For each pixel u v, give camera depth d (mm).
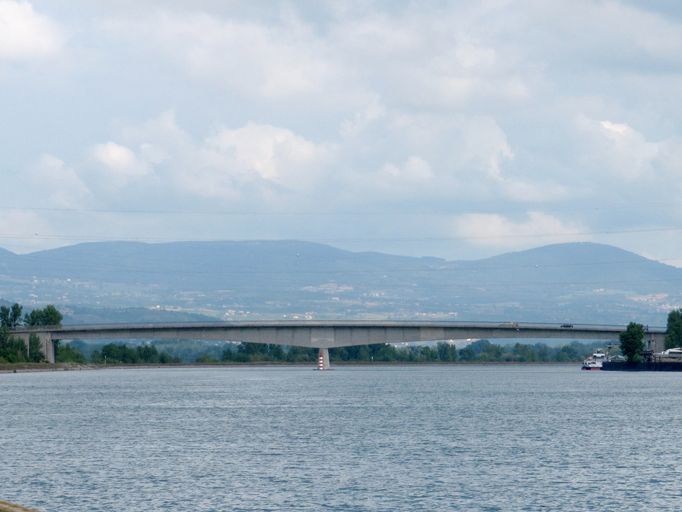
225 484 171750
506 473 182625
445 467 189750
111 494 162875
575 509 151375
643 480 174875
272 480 175750
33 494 163125
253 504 155250
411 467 189875
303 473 183125
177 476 180000
